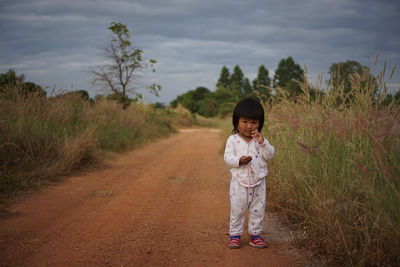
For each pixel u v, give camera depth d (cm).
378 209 247
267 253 304
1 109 734
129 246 325
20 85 859
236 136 333
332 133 350
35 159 680
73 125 916
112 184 629
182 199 524
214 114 6725
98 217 422
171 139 1878
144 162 929
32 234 353
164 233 364
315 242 297
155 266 280
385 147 262
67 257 296
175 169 816
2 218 404
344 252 265
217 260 292
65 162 691
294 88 538
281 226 376
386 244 240
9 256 295
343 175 307
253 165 314
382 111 281
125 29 1748
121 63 1791
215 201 512
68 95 1029
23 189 537
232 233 322
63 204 479
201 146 1427
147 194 557
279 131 486
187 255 303
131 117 1534
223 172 769
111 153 1028
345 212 277
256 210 319
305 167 371
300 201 362
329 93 392
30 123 754
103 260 291
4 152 628
